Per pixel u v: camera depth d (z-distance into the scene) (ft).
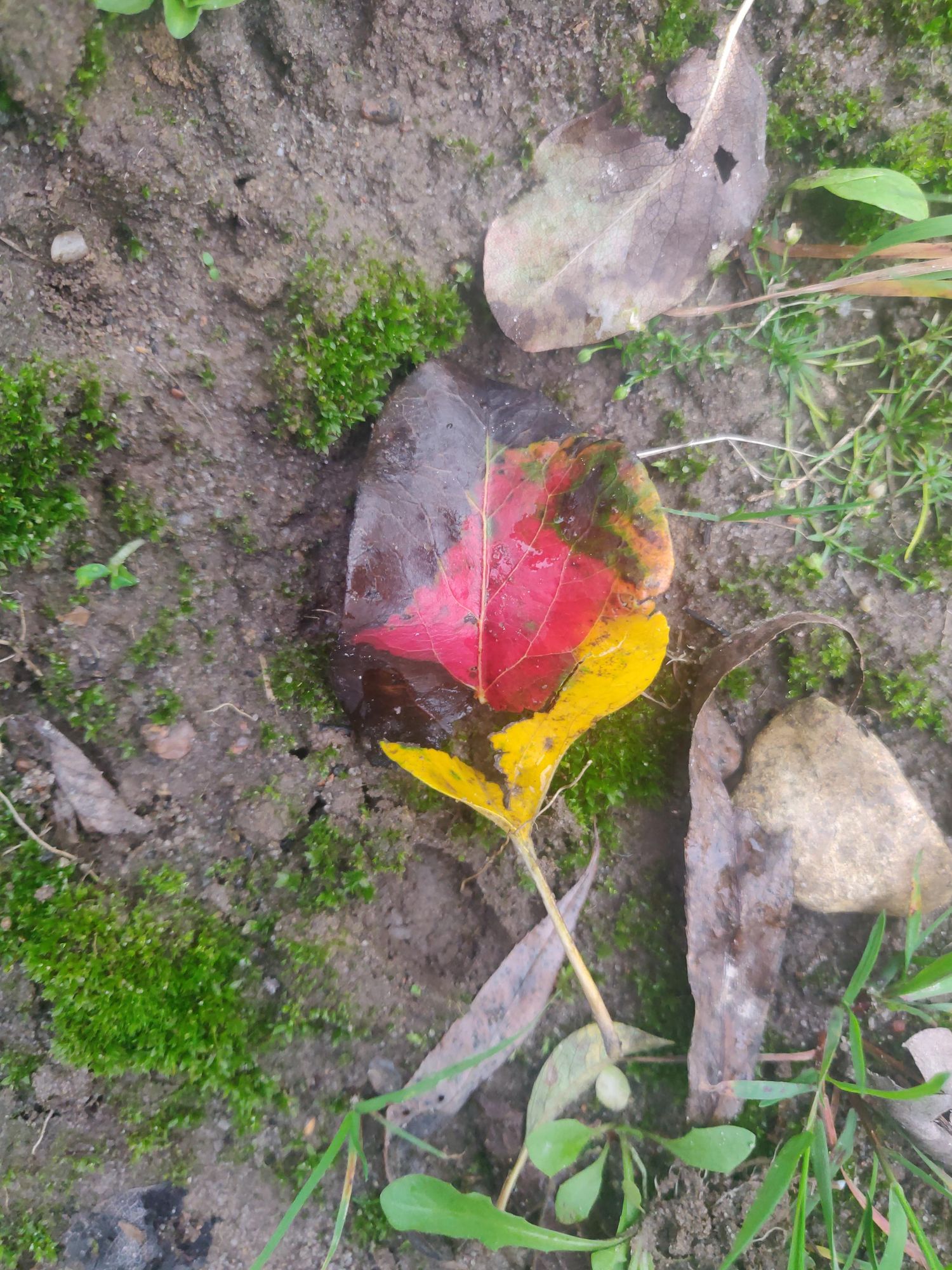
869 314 0.62
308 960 0.56
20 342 0.54
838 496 0.63
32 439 0.54
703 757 0.58
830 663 0.61
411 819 0.60
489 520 0.53
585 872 0.59
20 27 0.50
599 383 0.62
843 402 0.63
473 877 0.59
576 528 0.53
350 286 0.57
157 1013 0.54
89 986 0.53
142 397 0.56
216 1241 0.52
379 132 0.57
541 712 0.55
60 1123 0.52
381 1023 0.56
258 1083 0.54
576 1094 0.55
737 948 0.56
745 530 0.63
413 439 0.53
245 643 0.59
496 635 0.53
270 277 0.57
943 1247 0.55
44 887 0.54
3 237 0.53
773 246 0.61
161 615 0.58
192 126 0.55
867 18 0.58
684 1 0.56
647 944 0.59
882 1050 0.57
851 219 0.60
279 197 0.56
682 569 0.63
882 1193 0.55
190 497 0.58
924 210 0.56
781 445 0.63
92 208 0.54
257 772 0.59
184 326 0.56
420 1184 0.49
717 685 0.59
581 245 0.58
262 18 0.54
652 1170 0.55
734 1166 0.51
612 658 0.54
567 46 0.57
